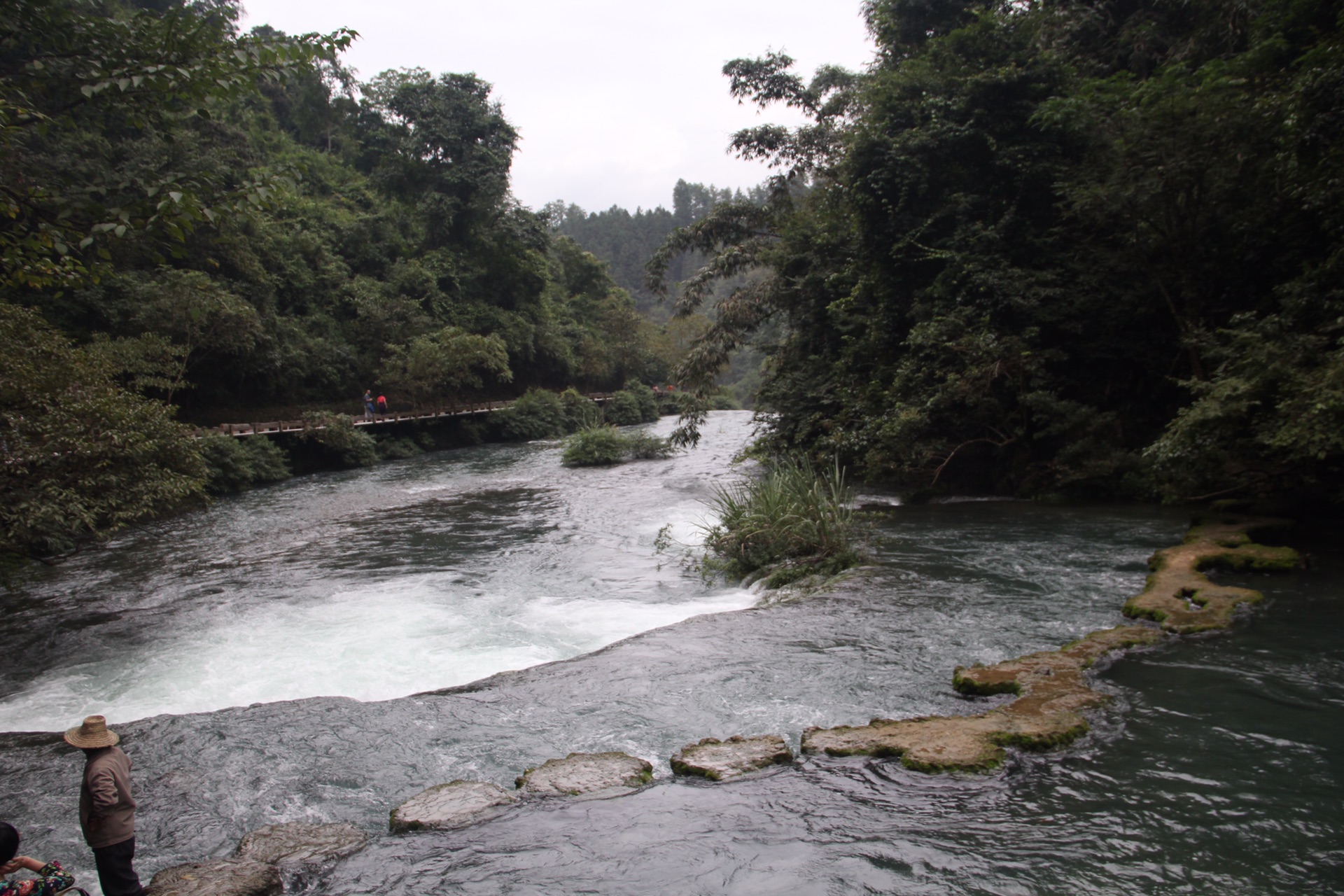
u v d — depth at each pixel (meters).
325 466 28.86
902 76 15.31
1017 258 14.09
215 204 7.21
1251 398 8.88
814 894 3.08
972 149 14.41
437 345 35.72
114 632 8.25
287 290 35.09
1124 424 13.70
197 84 7.43
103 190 7.26
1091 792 3.81
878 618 7.00
